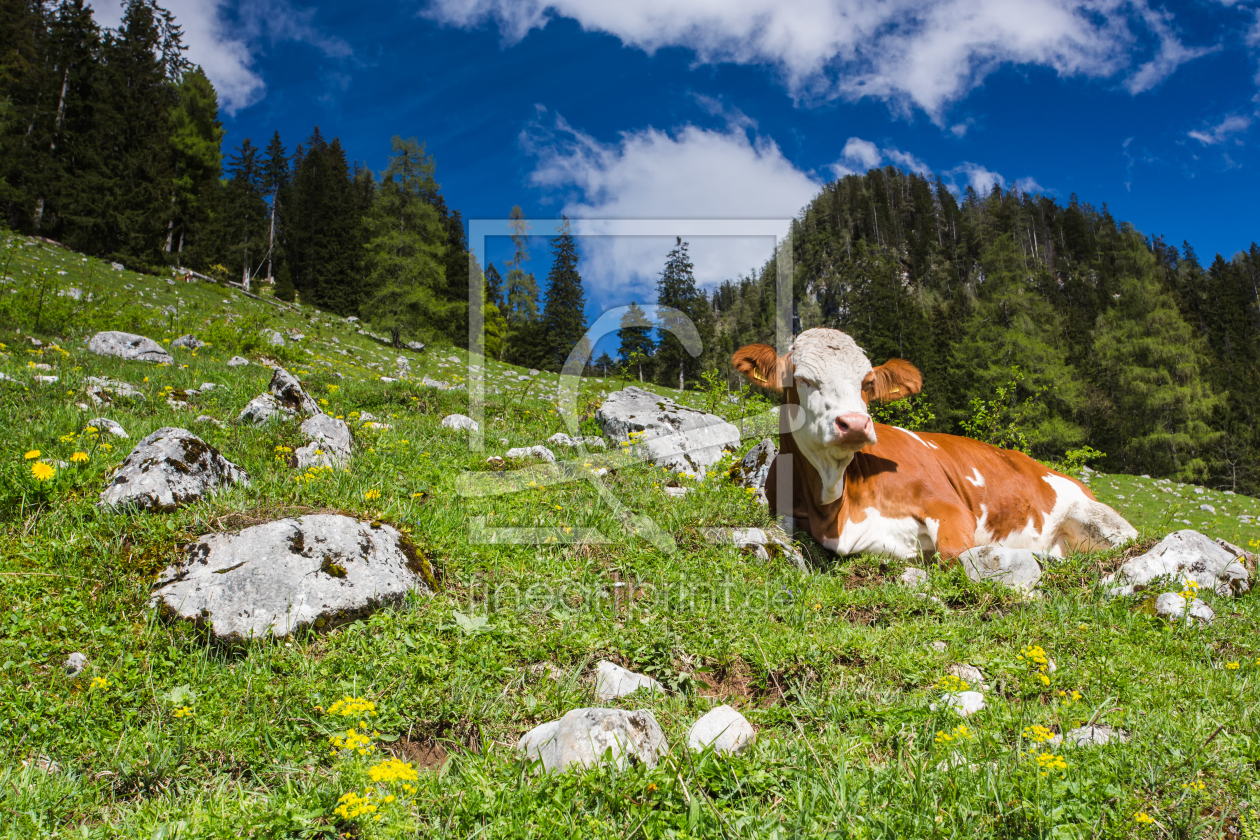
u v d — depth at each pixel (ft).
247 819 8.42
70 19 152.25
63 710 10.63
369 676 12.15
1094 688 12.70
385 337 126.31
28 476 17.02
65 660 11.94
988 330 157.07
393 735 10.87
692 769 9.21
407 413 36.40
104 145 144.15
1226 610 17.72
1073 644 14.80
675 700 12.32
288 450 22.79
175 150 171.53
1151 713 11.50
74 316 51.93
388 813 8.28
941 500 21.17
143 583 13.84
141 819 8.75
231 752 10.28
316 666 12.36
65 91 151.64
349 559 14.67
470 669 12.59
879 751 10.59
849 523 20.93
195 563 14.07
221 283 148.05
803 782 9.21
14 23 152.76
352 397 37.93
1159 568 18.94
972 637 15.03
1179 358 159.63
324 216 221.46
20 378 28.96
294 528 14.82
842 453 19.04
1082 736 10.73
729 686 13.33
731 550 19.22
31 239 119.24
